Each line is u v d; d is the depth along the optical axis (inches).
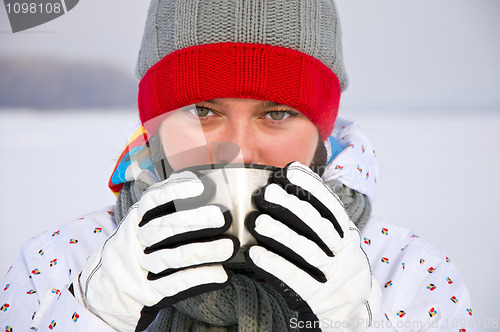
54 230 55.5
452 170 161.8
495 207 130.4
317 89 47.0
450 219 122.2
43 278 51.0
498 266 98.0
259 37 44.0
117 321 38.5
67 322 39.3
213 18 44.0
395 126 221.5
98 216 56.7
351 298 37.6
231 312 41.1
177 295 36.1
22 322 49.1
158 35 47.1
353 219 52.6
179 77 44.2
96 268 39.4
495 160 173.6
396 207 130.1
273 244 35.8
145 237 36.5
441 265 52.3
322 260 36.5
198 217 34.9
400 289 49.7
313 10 46.5
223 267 36.7
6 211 71.9
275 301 43.3
